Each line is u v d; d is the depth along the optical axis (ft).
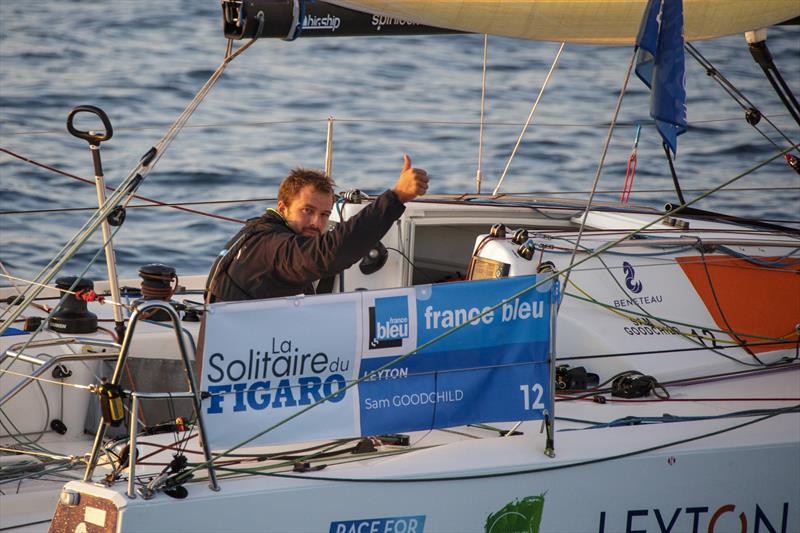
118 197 43.70
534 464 43.91
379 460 43.68
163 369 55.16
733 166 144.77
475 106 165.48
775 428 49.24
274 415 40.91
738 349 57.47
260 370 40.52
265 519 40.19
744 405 52.39
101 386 38.55
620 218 65.16
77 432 56.59
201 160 138.92
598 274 56.54
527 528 44.24
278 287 46.29
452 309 42.70
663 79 45.01
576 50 201.05
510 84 178.70
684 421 49.62
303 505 40.70
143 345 57.77
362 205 60.85
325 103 164.55
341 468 42.50
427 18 47.32
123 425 55.67
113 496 38.47
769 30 212.64
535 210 65.46
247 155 141.38
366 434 42.14
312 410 41.45
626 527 45.85
